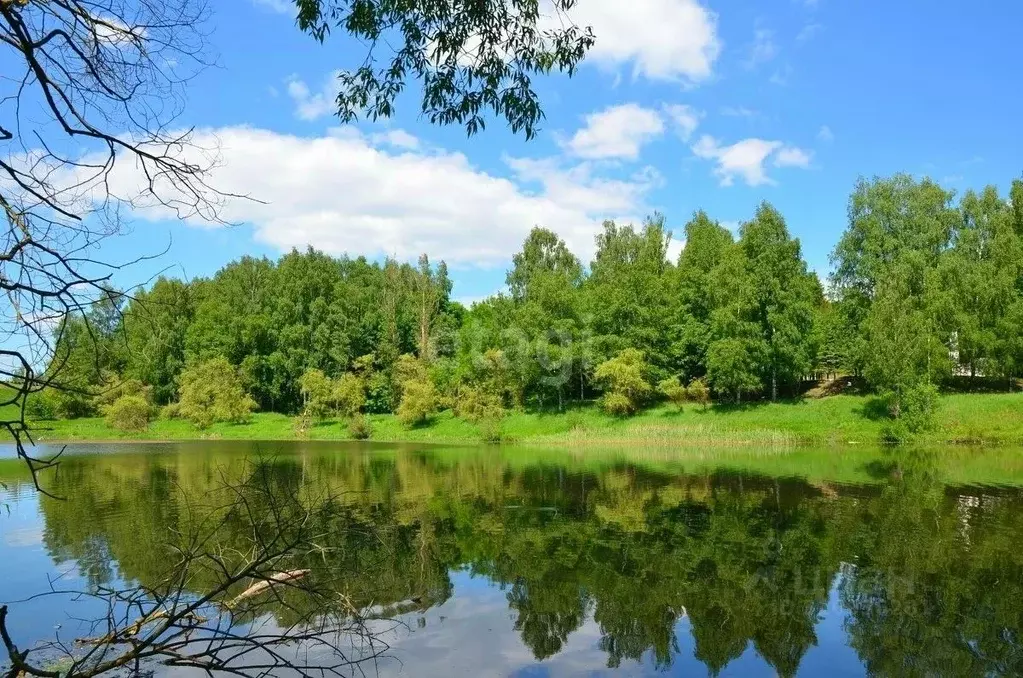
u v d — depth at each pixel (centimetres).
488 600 1297
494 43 607
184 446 5156
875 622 1192
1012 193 5256
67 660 919
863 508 2194
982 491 2477
